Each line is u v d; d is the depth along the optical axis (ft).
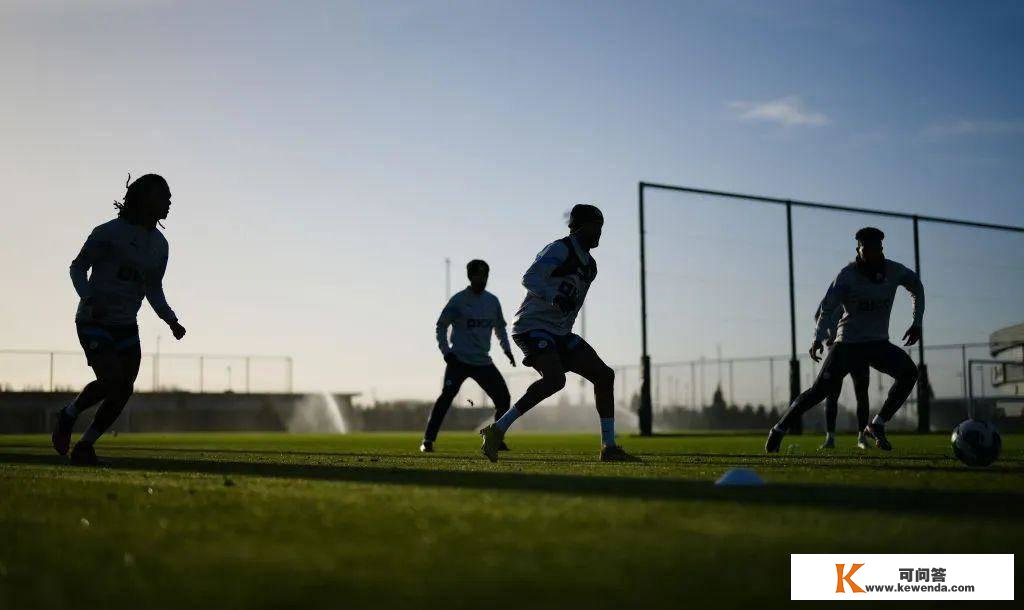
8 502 10.43
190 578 5.79
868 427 28.43
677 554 6.48
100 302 20.24
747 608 4.91
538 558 6.38
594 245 21.22
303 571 5.99
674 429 92.48
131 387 20.85
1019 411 74.84
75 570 6.10
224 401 152.35
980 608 5.07
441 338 32.19
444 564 6.19
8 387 132.67
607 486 12.16
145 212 20.42
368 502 10.07
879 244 26.76
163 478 14.60
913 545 6.73
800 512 8.73
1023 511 8.80
